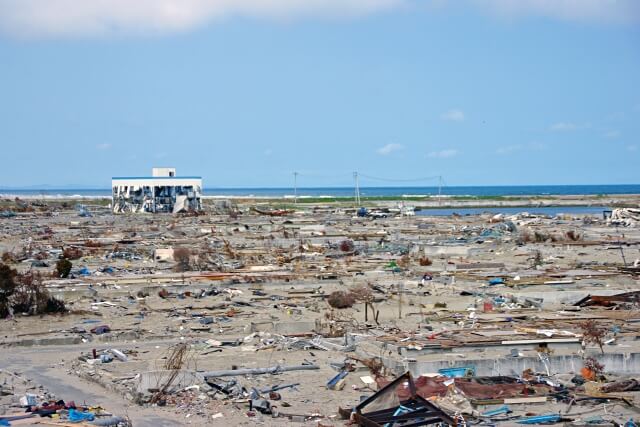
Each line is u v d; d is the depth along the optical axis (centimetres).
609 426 3209
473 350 4303
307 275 7481
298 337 4888
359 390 3728
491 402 3503
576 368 4084
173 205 17662
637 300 5947
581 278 7238
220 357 4338
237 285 6975
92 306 5934
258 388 3728
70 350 4641
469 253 9544
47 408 3294
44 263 8500
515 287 6750
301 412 3388
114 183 17912
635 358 4153
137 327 5206
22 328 5178
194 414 3334
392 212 17762
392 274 7644
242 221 15025
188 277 7394
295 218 16138
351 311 5738
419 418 3111
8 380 3888
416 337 4597
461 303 6034
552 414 3359
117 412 3347
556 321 5112
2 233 12125
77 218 15862
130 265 8488
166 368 3962
